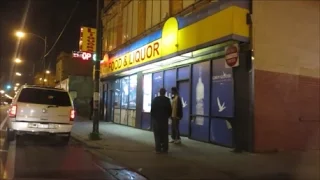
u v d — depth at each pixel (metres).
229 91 11.29
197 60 13.02
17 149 10.77
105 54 22.12
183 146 11.65
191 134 13.37
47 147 11.59
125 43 19.30
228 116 11.28
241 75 10.59
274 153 10.34
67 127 12.19
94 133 13.52
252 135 10.27
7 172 7.39
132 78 19.39
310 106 11.45
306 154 10.24
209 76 12.31
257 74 10.36
